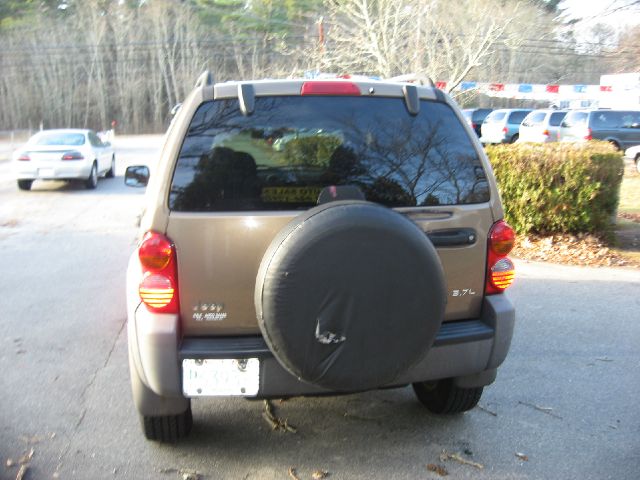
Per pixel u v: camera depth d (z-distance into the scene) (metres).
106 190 16.56
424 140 3.41
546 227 9.01
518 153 8.87
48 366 4.96
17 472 3.39
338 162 3.28
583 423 4.01
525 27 20.70
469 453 3.61
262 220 3.08
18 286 7.34
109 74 85.75
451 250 3.35
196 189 3.12
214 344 3.10
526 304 6.58
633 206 12.58
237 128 3.21
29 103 84.62
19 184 16.30
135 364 3.23
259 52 47.50
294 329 2.79
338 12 21.23
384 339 2.85
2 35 78.69
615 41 18.94
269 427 3.93
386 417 4.08
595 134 21.42
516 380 4.69
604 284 7.33
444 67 15.59
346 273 2.78
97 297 6.87
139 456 3.57
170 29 81.88
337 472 3.40
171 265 3.07
